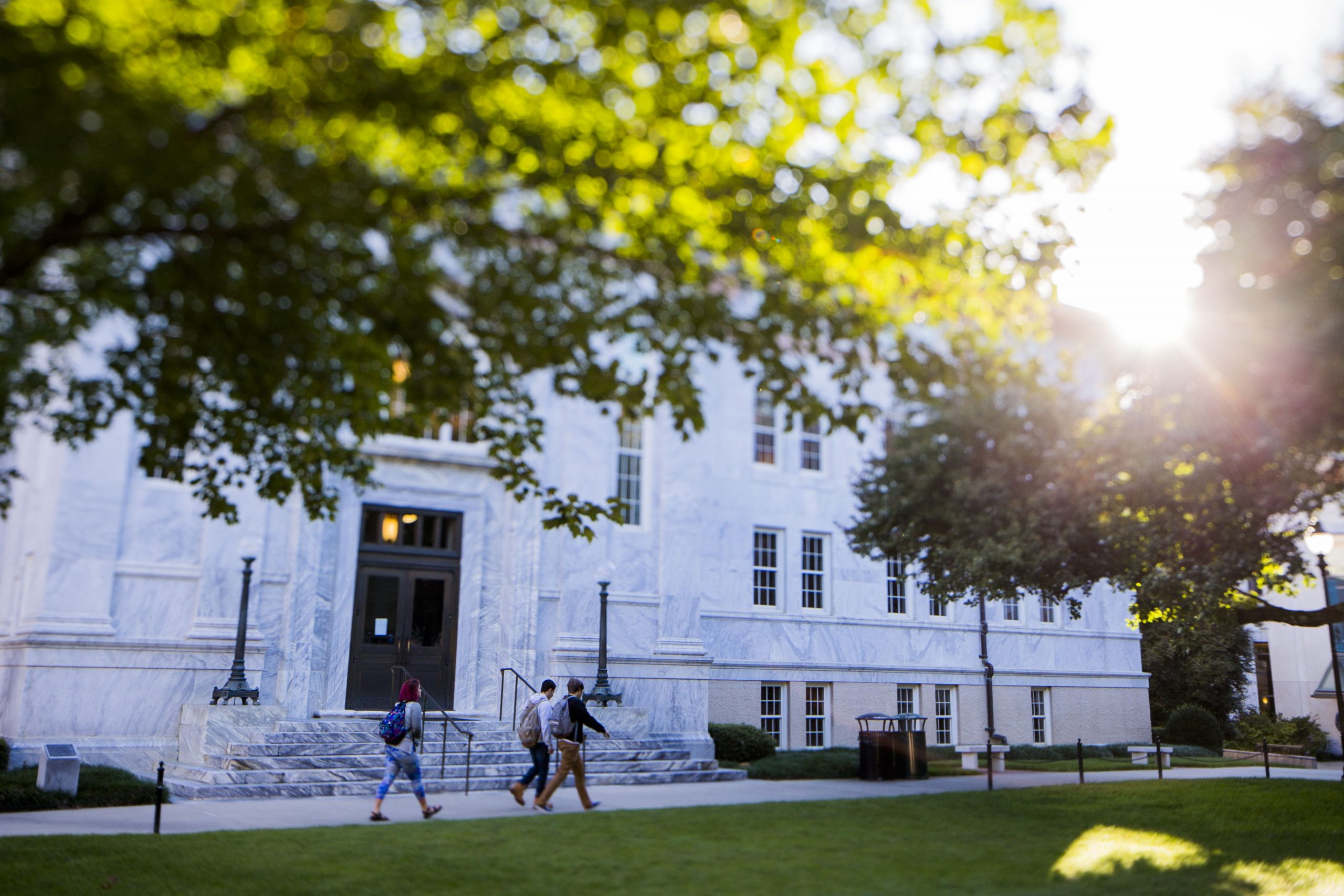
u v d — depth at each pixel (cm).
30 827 1234
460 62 767
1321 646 3647
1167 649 3438
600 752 1942
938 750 2662
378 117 771
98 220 788
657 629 2305
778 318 995
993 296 1045
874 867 1064
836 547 2706
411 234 892
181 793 1527
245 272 837
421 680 2117
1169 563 1495
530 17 766
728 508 2561
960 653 2861
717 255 946
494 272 920
